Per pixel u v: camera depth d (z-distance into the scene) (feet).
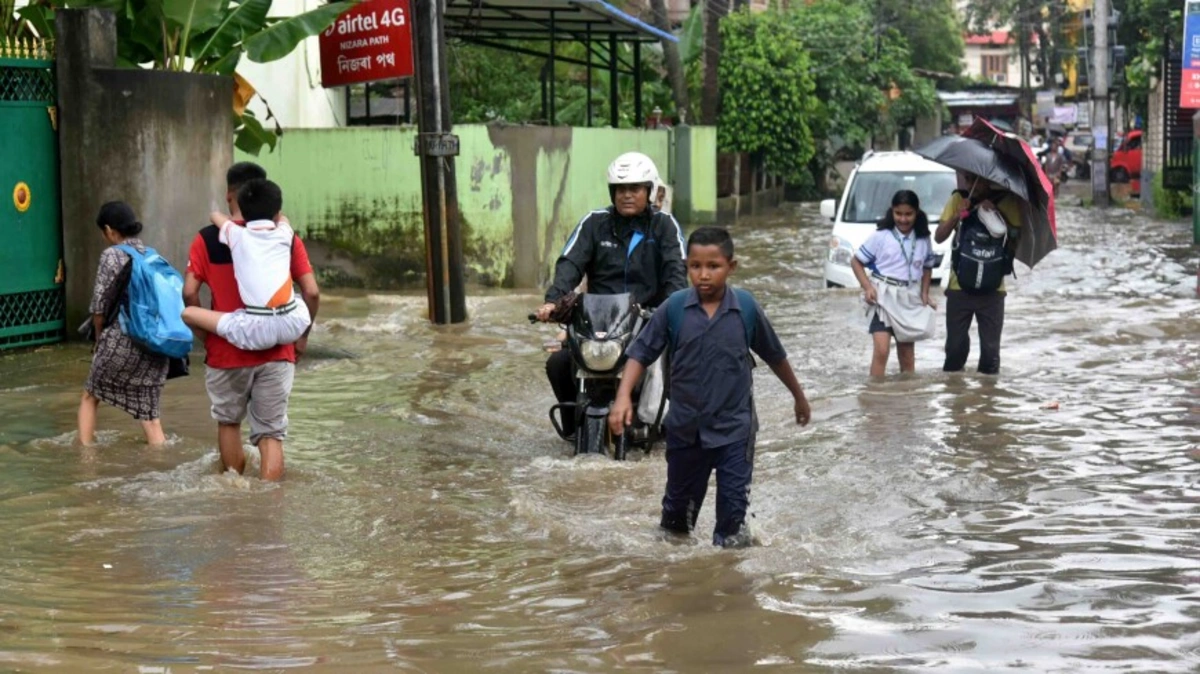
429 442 27.73
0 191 37.55
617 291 26.99
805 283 60.23
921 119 211.82
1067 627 15.84
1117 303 50.47
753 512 21.76
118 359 26.50
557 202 61.93
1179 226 93.04
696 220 103.86
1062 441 27.07
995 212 34.37
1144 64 117.50
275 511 21.91
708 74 111.04
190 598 17.26
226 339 23.62
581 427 26.43
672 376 19.57
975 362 37.78
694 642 15.44
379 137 57.41
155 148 38.70
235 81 47.16
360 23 53.06
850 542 19.75
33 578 18.12
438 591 17.62
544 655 15.06
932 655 14.94
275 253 23.86
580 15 73.15
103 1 42.42
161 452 26.40
